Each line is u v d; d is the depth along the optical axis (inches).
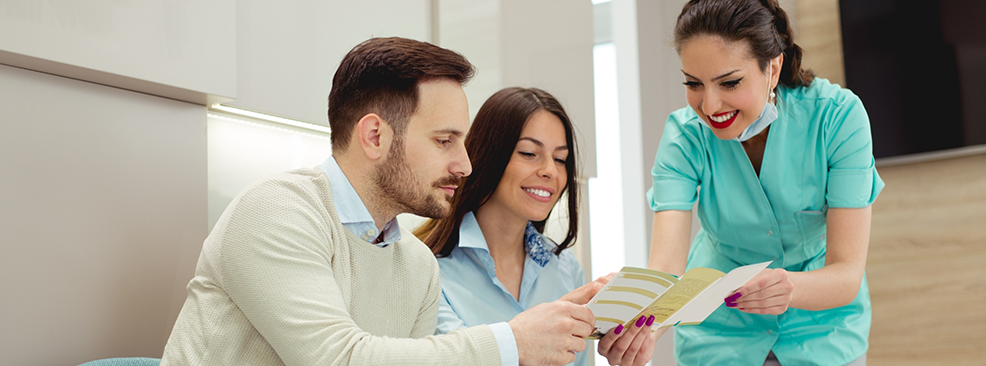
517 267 58.8
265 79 58.1
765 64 52.4
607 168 142.3
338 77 40.4
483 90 83.5
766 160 60.1
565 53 99.0
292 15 61.0
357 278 39.7
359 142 39.3
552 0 97.6
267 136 63.2
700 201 65.2
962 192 105.6
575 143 59.9
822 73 117.1
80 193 46.5
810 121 58.8
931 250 107.2
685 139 63.7
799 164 59.7
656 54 134.9
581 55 102.3
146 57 48.1
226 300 36.1
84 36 44.8
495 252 57.5
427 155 39.2
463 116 40.4
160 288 50.6
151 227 50.4
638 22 136.6
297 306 34.1
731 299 51.8
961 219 105.3
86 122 47.3
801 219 61.2
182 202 52.4
